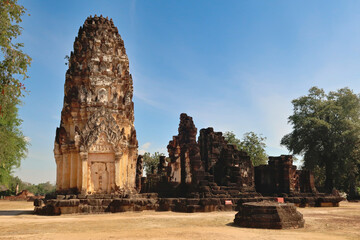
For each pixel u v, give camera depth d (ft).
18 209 103.24
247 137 209.97
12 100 51.93
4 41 48.47
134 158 100.78
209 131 126.82
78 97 97.45
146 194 97.30
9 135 129.29
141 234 46.57
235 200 101.45
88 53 100.37
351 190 178.70
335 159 166.81
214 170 121.49
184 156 118.32
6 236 44.65
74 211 82.17
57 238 42.83
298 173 130.52
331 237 45.21
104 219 67.77
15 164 148.36
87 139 92.43
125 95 102.58
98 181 93.15
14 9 49.83
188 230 50.93
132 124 107.04
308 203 116.67
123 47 107.04
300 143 168.76
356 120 165.68
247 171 124.67
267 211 55.21
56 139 98.17
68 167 95.04
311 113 174.40
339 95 173.37
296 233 48.78
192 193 100.58
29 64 50.93
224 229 52.37
